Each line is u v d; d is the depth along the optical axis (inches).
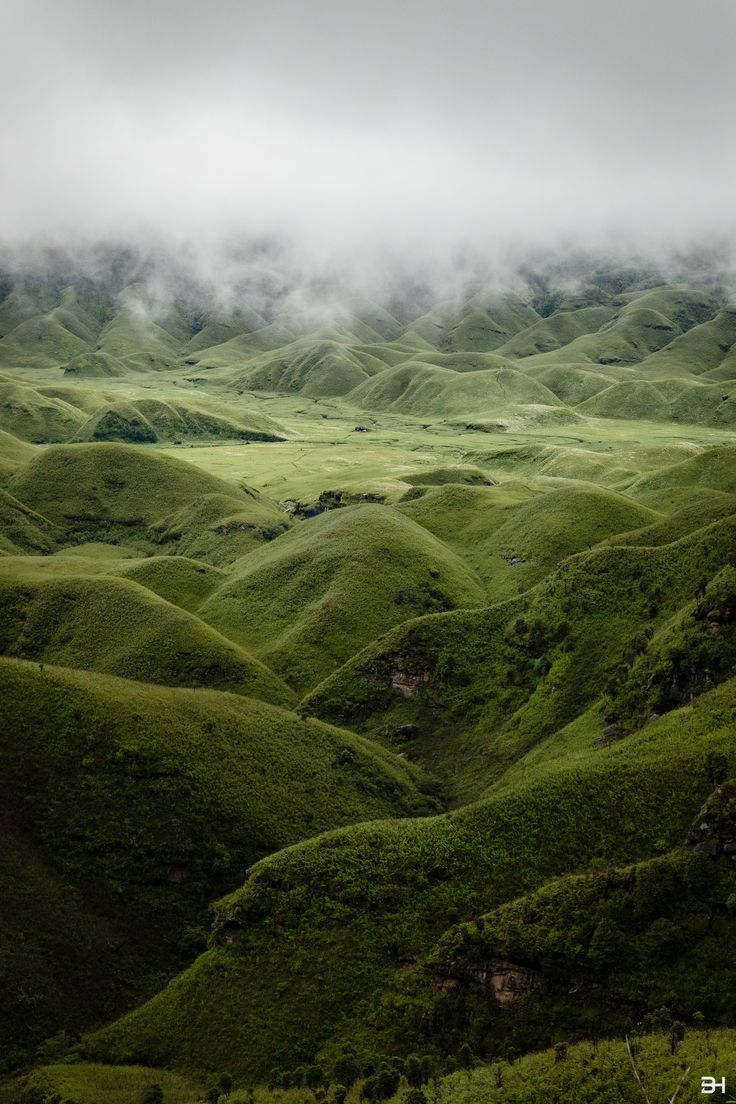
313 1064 2384.4
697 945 2343.8
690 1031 2068.2
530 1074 2036.2
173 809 3619.6
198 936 3189.0
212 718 4247.0
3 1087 2434.8
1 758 3595.0
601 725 4072.3
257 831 3641.7
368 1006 2539.4
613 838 2854.3
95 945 3065.9
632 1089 1838.1
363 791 4136.3
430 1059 2274.9
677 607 4771.2
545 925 2524.6
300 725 4532.5
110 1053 2591.0
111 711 3976.4
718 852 2529.5
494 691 5118.1
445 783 4530.0
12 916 3019.2
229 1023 2600.9
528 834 2999.5
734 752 2957.7
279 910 2933.1
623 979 2327.8
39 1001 2780.5
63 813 3491.6
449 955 2564.0
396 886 2925.7
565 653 4943.4
